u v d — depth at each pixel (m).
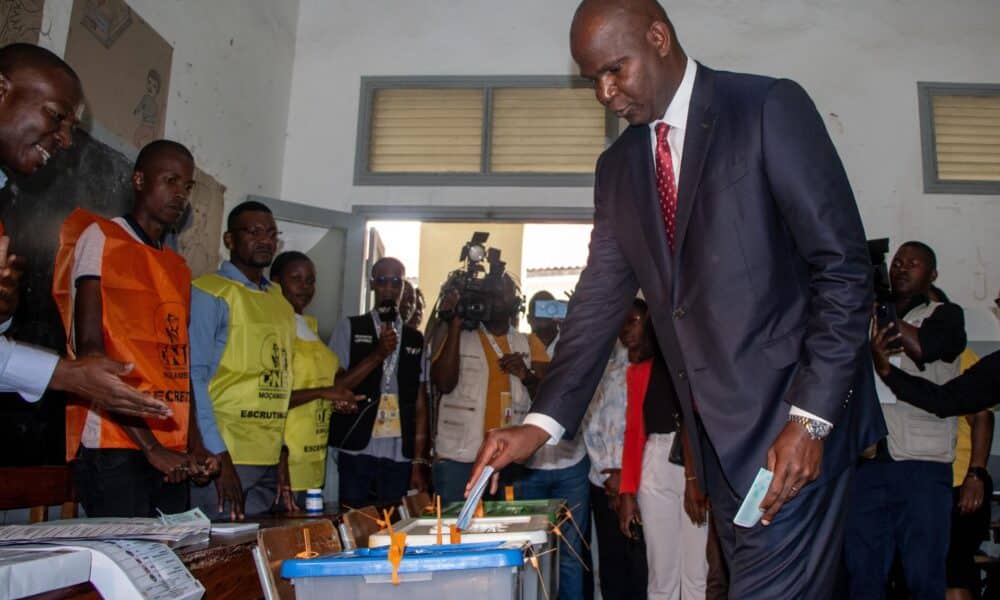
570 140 5.31
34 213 2.74
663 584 3.38
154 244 2.60
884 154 5.14
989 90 5.18
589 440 3.94
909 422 3.40
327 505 3.75
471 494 1.58
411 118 5.41
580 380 1.75
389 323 4.10
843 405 1.35
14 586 1.00
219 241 4.40
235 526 1.89
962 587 3.74
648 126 1.67
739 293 1.46
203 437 2.67
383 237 7.75
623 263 1.79
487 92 5.37
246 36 4.70
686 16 5.34
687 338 1.52
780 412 1.44
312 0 5.52
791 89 1.50
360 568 1.21
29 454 2.60
